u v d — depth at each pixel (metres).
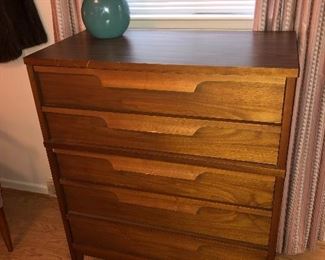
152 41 1.30
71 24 1.54
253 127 1.09
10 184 2.20
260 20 1.33
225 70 1.00
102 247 1.56
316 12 1.23
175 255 1.45
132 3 1.61
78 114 1.25
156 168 1.27
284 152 1.09
